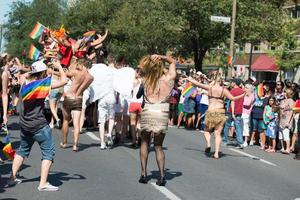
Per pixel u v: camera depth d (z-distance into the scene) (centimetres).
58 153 1048
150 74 782
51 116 1452
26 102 694
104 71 1129
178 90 1845
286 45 3781
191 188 789
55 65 730
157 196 720
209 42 3238
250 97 1405
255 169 1016
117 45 4988
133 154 1078
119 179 823
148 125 782
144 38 4228
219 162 1069
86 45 1465
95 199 688
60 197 689
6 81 885
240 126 1348
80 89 1083
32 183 762
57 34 1448
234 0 2495
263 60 4691
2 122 980
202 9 2992
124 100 1216
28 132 710
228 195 759
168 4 3131
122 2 5578
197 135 1554
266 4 3161
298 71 4366
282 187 848
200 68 3419
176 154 1137
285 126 1316
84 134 1362
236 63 5031
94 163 954
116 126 1222
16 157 736
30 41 7175
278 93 1462
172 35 3316
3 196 682
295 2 4441
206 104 1694
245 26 3025
